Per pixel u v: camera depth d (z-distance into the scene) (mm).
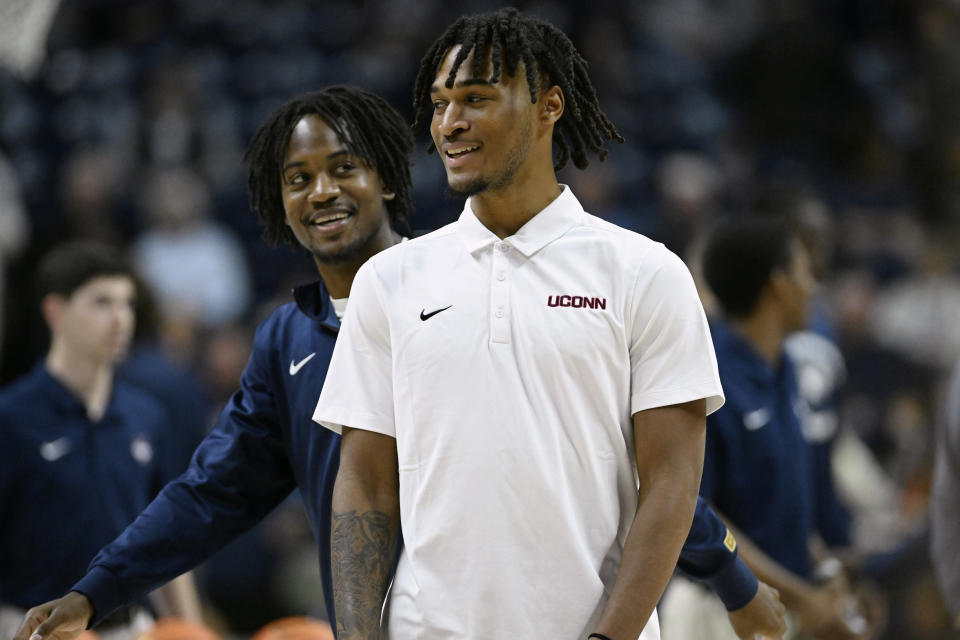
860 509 13281
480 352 5125
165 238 19766
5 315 13320
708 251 9102
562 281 5195
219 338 17469
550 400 5105
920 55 27312
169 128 21562
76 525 8711
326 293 6574
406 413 5223
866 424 18609
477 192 5254
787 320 9000
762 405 8562
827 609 8430
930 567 11914
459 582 5023
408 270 5391
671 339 5164
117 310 9055
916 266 22641
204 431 11570
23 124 22500
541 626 4984
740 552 8258
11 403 8758
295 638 7715
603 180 21375
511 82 5223
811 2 28672
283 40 24797
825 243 10047
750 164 24984
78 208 19438
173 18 25078
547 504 5027
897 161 26078
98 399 9031
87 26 24438
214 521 6457
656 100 24984
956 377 8242
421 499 5152
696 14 28375
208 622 15000
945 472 8250
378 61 23703
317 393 6340
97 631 8180
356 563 5285
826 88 25828
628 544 5043
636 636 4922
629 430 5277
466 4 24609
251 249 21719
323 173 6340
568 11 24906
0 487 8625
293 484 6715
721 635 8398
